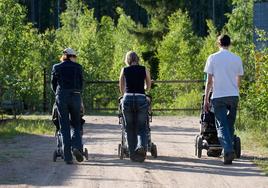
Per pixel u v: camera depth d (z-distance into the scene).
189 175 25.59
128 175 25.48
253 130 41.91
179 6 127.62
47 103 68.00
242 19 111.69
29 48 58.97
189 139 40.25
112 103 74.88
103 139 40.12
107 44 130.50
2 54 55.75
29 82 58.44
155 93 83.25
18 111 63.19
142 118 29.66
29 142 38.38
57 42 83.56
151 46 125.38
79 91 29.47
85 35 106.94
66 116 29.11
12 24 56.31
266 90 39.53
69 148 28.84
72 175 25.55
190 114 68.38
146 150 29.00
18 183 23.78
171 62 111.69
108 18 151.25
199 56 111.94
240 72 29.48
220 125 28.97
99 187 22.92
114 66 106.25
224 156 28.47
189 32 122.69
